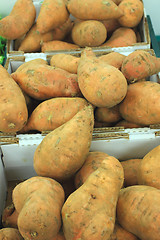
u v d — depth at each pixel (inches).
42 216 24.1
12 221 34.3
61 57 47.3
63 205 26.6
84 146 31.6
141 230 26.5
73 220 24.6
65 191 34.6
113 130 39.7
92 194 25.6
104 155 36.2
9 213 35.0
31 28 58.8
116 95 34.9
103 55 49.2
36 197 25.6
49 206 25.4
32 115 40.1
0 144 38.9
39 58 50.9
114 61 44.2
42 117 38.5
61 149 30.8
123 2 56.7
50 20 53.7
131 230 28.1
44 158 31.7
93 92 35.5
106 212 25.2
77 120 32.1
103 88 34.8
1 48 67.1
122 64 41.1
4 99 35.9
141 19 61.8
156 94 36.5
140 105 37.3
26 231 24.1
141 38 62.1
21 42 59.1
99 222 24.4
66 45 57.1
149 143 40.1
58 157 30.9
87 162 34.7
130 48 53.7
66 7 55.2
